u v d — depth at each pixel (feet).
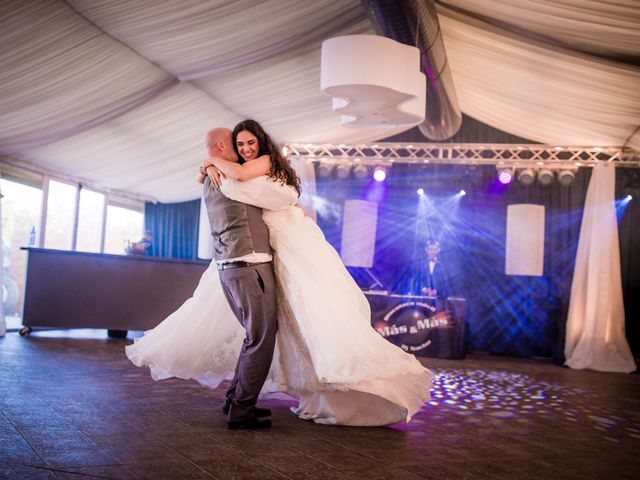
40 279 26.09
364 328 10.70
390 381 10.88
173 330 11.72
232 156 11.17
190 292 27.25
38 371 15.85
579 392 19.88
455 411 14.07
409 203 36.35
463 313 29.43
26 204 31.01
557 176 34.22
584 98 24.80
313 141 33.47
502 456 9.86
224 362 11.95
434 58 21.06
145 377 15.81
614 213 30.58
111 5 17.70
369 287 35.60
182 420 10.85
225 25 19.86
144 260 26.96
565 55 21.18
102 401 12.19
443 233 35.88
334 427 11.05
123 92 23.70
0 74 19.71
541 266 33.32
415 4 16.75
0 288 25.32
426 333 29.17
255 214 10.78
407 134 36.55
